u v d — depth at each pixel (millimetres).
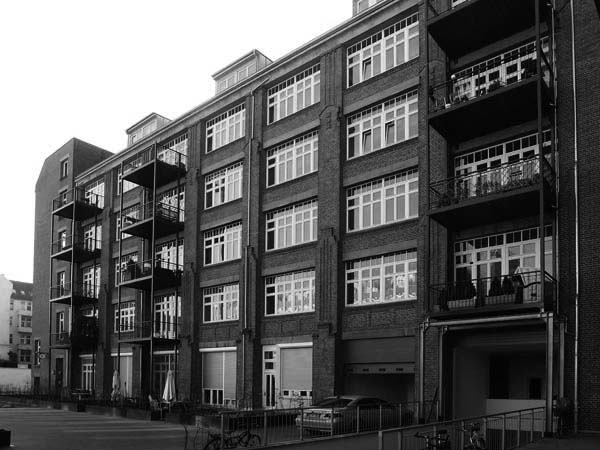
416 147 21953
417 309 20703
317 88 26438
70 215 42906
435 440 12008
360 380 23625
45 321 45781
